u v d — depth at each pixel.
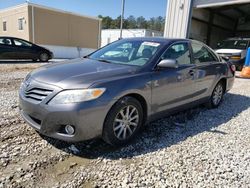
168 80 3.52
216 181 2.46
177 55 3.88
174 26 13.64
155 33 33.88
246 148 3.24
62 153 2.81
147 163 2.71
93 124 2.67
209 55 4.82
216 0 12.34
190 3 12.87
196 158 2.88
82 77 2.81
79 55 24.67
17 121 3.58
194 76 4.11
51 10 21.56
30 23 20.33
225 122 4.27
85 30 25.09
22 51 12.35
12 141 2.98
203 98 4.60
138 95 3.12
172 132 3.66
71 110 2.55
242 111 5.04
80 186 2.25
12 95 5.07
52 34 22.11
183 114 4.61
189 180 2.44
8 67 9.81
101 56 3.95
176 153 2.98
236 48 12.45
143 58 3.54
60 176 2.38
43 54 13.23
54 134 2.67
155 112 3.45
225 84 5.30
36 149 2.84
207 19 16.23
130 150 2.99
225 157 2.95
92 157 2.78
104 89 2.73
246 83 8.72
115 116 2.87
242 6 16.22
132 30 33.12
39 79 2.86
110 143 2.95
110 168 2.57
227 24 19.89
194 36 15.41
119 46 4.07
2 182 2.22
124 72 3.11
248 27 20.36
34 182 2.26
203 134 3.65
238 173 2.62
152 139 3.35
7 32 23.89
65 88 2.63
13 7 22.03
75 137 2.63
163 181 2.40
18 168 2.45
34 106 2.72
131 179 2.40
